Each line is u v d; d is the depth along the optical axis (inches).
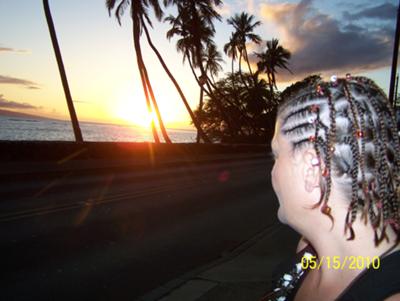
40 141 668.7
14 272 198.1
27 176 536.1
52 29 916.6
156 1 1278.3
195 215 351.6
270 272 197.0
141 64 1299.2
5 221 291.0
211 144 1302.9
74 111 922.7
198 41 1670.8
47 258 219.9
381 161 28.4
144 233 282.5
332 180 29.1
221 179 661.9
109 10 1245.1
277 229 291.0
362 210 28.3
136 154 909.2
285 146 32.3
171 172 729.6
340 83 31.3
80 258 223.5
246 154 1473.9
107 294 179.9
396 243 28.3
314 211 30.1
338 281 29.2
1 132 5103.3
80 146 748.0
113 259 225.9
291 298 37.0
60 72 918.4
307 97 31.7
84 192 440.5
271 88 2790.4
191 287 181.2
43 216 312.8
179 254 240.4
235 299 164.6
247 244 257.0
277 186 33.0
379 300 25.9
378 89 30.6
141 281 195.3
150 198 425.7
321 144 29.5
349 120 29.2
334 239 29.5
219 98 2659.9
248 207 403.9
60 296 175.5
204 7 1577.3
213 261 227.3
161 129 1316.4
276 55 2896.2
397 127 29.6
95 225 295.3
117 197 419.8
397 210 28.4
